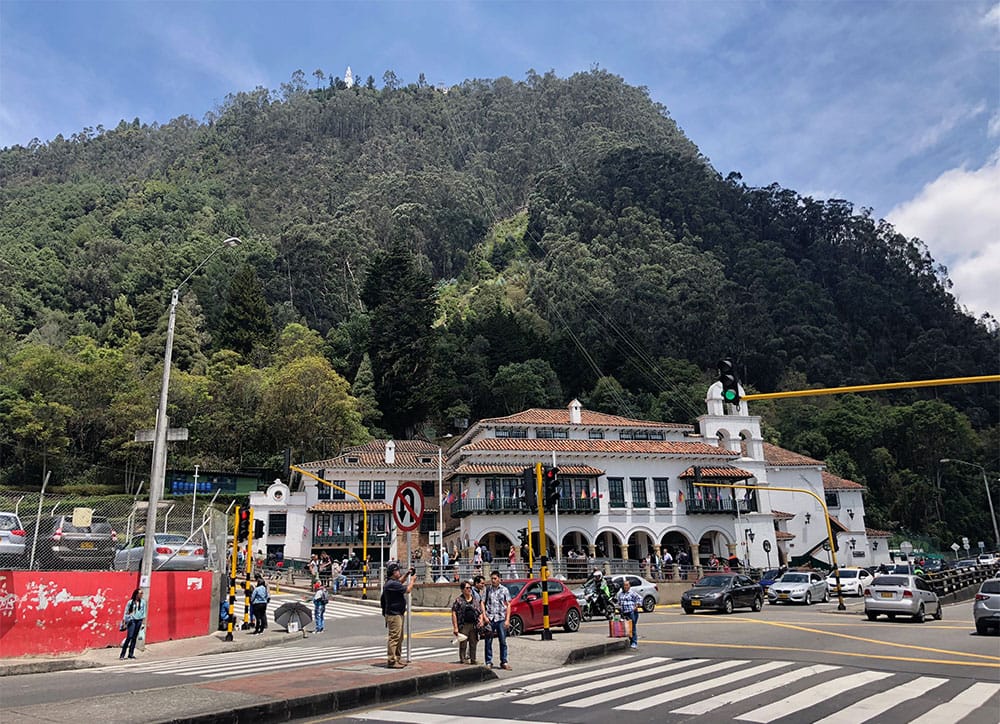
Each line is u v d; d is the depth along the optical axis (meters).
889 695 10.95
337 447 65.62
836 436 84.12
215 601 24.88
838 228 140.00
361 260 121.31
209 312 94.88
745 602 30.42
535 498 19.53
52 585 18.44
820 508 59.75
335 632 24.36
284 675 12.08
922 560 62.44
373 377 78.50
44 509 31.08
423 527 51.88
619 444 51.94
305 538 50.53
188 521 28.06
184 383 65.88
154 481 20.39
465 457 48.59
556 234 138.12
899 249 137.00
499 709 10.14
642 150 155.00
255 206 165.00
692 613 29.81
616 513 49.44
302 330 83.44
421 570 37.66
